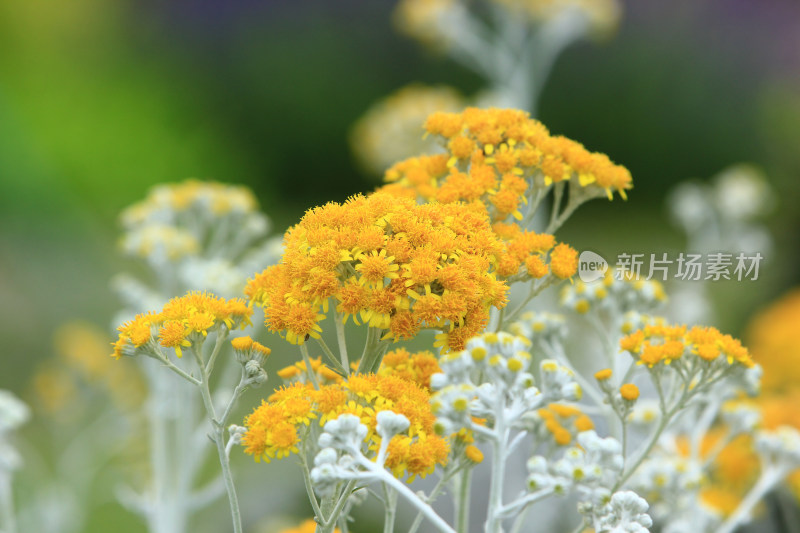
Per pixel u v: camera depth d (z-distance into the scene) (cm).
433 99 753
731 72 1864
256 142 1997
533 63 731
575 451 204
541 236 225
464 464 208
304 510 625
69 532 599
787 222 961
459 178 230
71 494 615
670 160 1858
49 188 1370
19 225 1280
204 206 449
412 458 186
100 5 2003
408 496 178
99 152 1566
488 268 204
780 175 1070
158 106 1797
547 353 288
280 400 199
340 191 2045
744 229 787
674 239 1117
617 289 280
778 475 302
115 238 1361
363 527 537
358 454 181
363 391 193
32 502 604
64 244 1263
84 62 1869
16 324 1035
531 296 228
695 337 228
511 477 468
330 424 181
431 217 200
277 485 654
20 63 1728
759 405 406
